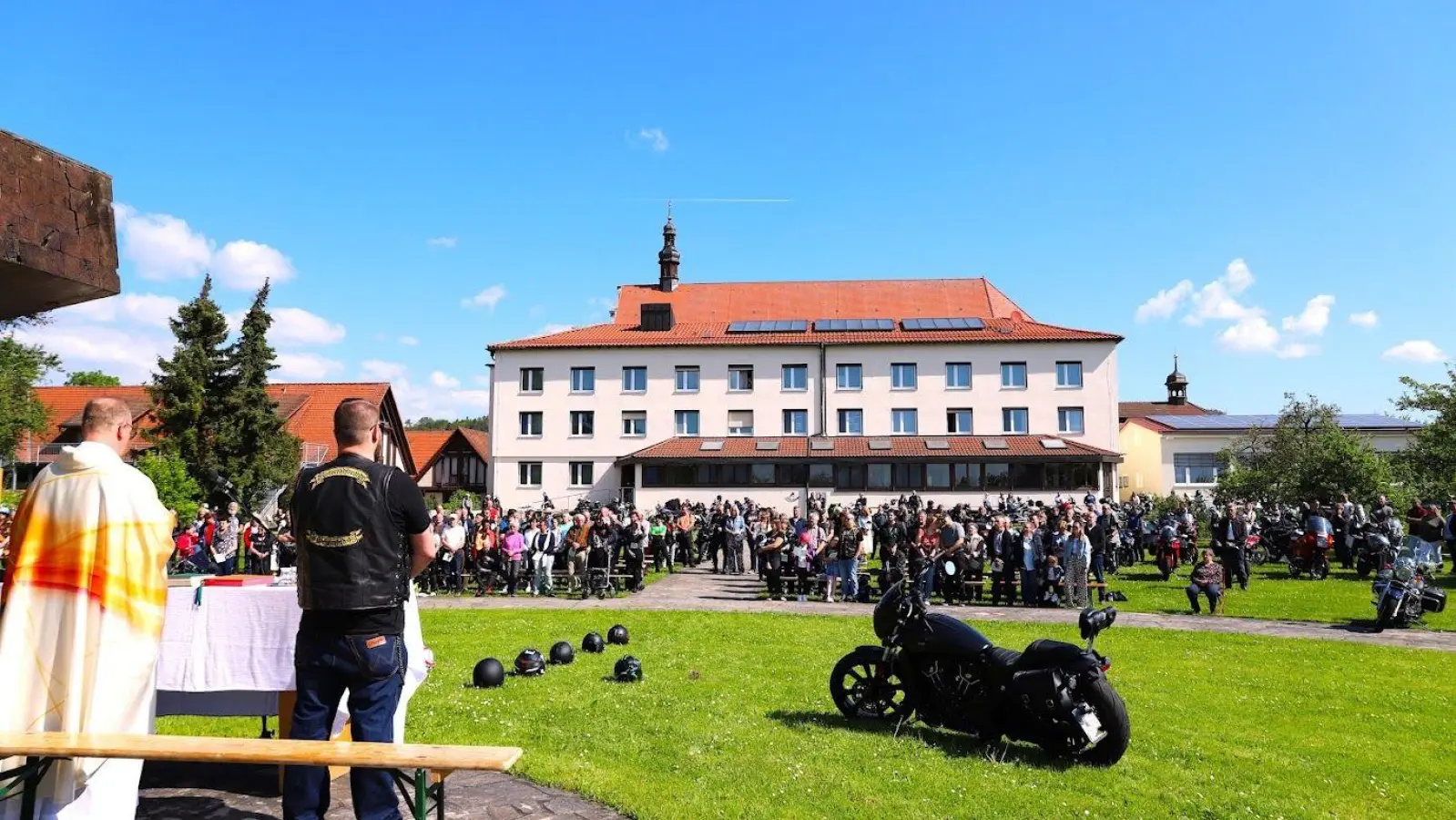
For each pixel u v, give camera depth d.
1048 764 6.52
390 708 4.04
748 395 49.19
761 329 52.16
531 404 50.19
